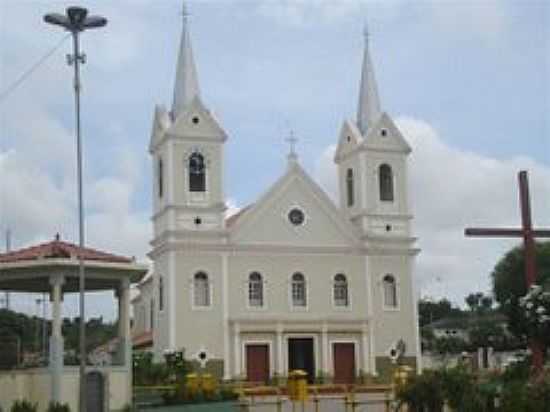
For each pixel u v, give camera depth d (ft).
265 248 201.77
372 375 202.49
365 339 204.74
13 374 112.78
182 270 195.00
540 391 82.64
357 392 163.22
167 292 194.39
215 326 195.21
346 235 208.74
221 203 199.72
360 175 214.07
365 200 212.23
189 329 193.16
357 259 208.64
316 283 204.74
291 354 200.13
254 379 195.21
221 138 202.80
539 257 225.56
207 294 196.13
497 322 376.27
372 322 205.98
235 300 197.77
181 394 134.31
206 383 143.02
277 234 203.51
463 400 92.02
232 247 199.21
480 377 122.21
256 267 200.64
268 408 140.56
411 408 99.04
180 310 193.36
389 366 205.57
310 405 144.05
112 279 117.70
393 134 217.36
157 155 205.87
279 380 191.72
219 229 198.59
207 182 200.34
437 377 97.04
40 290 127.65
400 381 113.80
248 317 196.75
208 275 196.75
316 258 205.67
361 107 223.30
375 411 134.82
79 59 102.17
